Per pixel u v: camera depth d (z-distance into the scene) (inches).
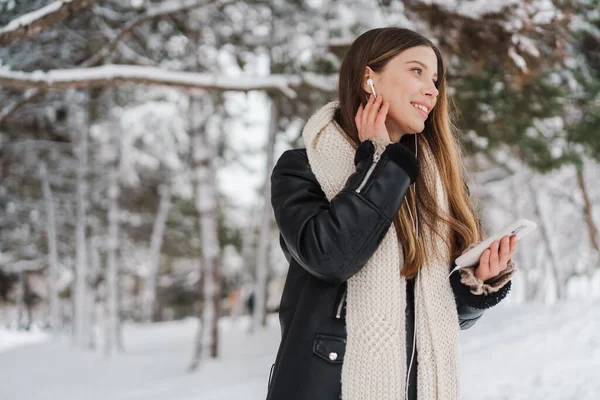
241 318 1125.7
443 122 68.5
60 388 404.8
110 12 295.9
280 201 58.3
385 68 63.1
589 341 252.5
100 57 277.4
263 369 396.2
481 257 59.8
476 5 201.5
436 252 60.1
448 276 61.4
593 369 204.5
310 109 515.8
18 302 1031.0
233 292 1100.5
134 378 436.8
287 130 641.6
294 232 55.2
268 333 603.8
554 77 300.4
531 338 279.0
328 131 62.9
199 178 471.5
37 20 176.1
